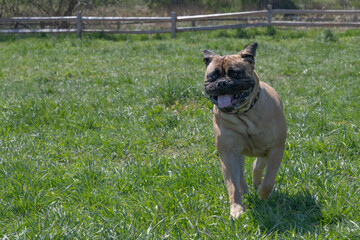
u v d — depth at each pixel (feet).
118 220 14.30
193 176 17.17
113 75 37.88
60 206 15.20
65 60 47.29
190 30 67.72
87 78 37.29
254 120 13.66
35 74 40.29
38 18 67.00
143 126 24.07
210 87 13.20
